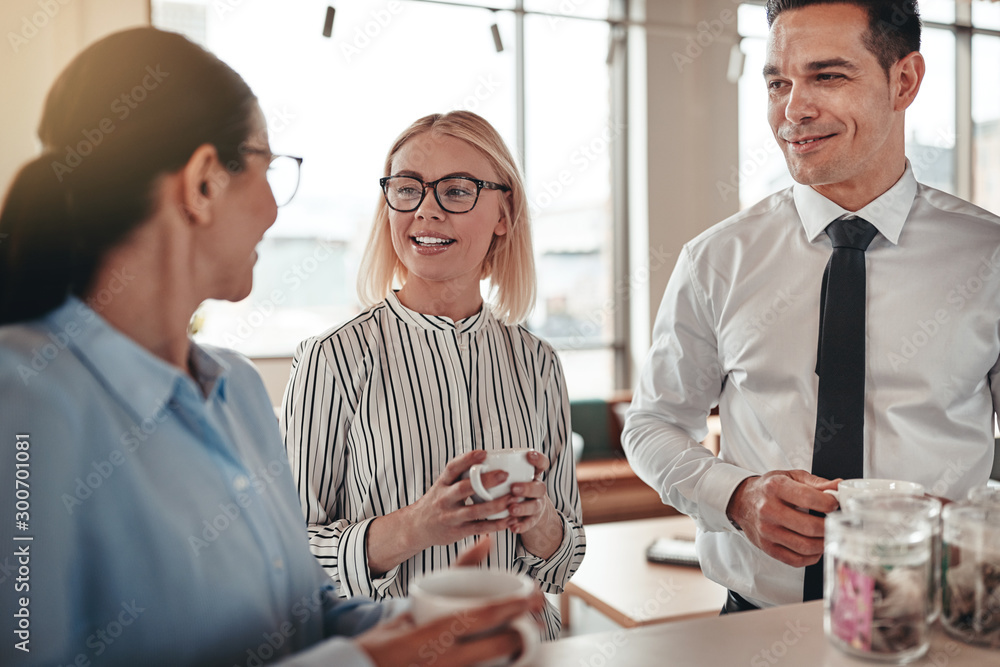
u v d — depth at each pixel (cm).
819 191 136
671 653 72
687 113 543
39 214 67
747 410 141
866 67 119
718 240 146
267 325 456
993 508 75
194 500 72
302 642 86
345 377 127
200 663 71
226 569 74
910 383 128
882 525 71
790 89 125
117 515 67
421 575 124
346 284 465
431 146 128
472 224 128
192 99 72
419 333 132
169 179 71
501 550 127
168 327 74
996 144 595
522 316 146
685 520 286
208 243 76
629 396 527
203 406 74
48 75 368
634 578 225
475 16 483
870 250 133
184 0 416
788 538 104
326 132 449
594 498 452
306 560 89
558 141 519
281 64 436
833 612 73
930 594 72
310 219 455
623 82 543
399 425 127
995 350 129
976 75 586
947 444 128
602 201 545
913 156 575
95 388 67
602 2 517
